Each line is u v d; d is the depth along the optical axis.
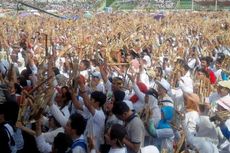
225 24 45.31
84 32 32.41
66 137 7.59
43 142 8.29
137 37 28.92
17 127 8.28
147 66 17.14
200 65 17.14
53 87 9.45
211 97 11.66
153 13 67.56
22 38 24.25
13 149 8.45
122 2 83.69
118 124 7.76
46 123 9.49
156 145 9.59
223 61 17.28
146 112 9.67
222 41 26.06
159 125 9.62
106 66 12.80
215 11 74.50
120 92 9.70
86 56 18.00
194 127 9.27
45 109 9.30
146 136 9.66
